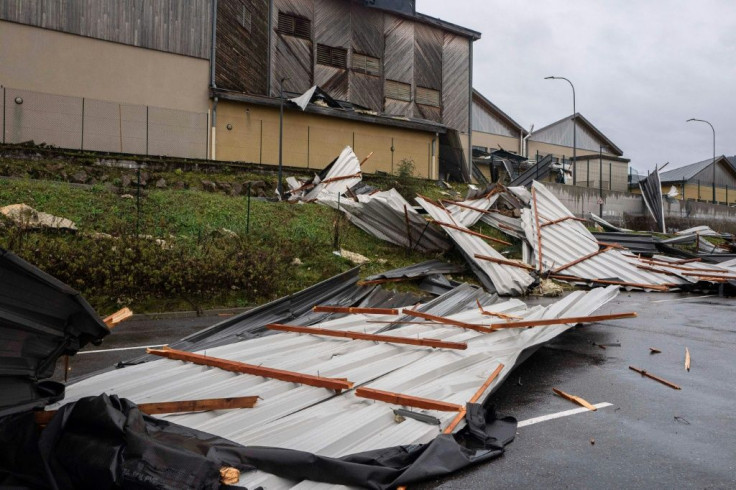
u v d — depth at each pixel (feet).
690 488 12.73
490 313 28.86
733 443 15.49
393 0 110.73
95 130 70.28
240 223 54.13
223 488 10.59
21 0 65.87
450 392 17.20
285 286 44.55
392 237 60.85
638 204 117.50
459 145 106.22
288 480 11.91
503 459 14.26
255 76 90.27
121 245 39.55
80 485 10.67
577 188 105.29
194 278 39.83
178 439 11.72
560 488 12.68
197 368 18.93
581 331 32.48
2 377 11.19
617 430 16.48
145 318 36.14
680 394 20.17
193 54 77.41
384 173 90.17
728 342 29.68
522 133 172.24
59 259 36.27
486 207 71.26
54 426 11.34
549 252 58.29
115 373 18.15
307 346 22.33
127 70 72.84
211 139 78.48
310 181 75.92
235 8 83.92
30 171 54.65
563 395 19.80
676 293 53.47
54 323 12.10
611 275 56.44
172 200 55.62
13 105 65.00
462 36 122.83
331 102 91.97
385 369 18.92
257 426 13.98
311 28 100.42
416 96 115.24
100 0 70.95
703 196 187.11
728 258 69.31
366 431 14.03
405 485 12.44
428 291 48.47
